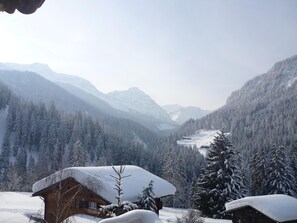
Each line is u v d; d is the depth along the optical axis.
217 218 42.28
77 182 24.38
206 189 44.75
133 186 25.47
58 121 139.75
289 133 199.62
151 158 132.25
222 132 46.69
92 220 22.86
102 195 23.06
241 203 26.83
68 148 118.25
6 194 46.75
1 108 166.25
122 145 135.12
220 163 44.94
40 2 2.78
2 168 112.00
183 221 30.58
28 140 135.00
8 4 2.70
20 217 27.62
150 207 23.83
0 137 144.00
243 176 64.88
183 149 160.88
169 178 86.81
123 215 5.39
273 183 54.69
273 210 24.66
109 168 28.34
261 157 64.00
